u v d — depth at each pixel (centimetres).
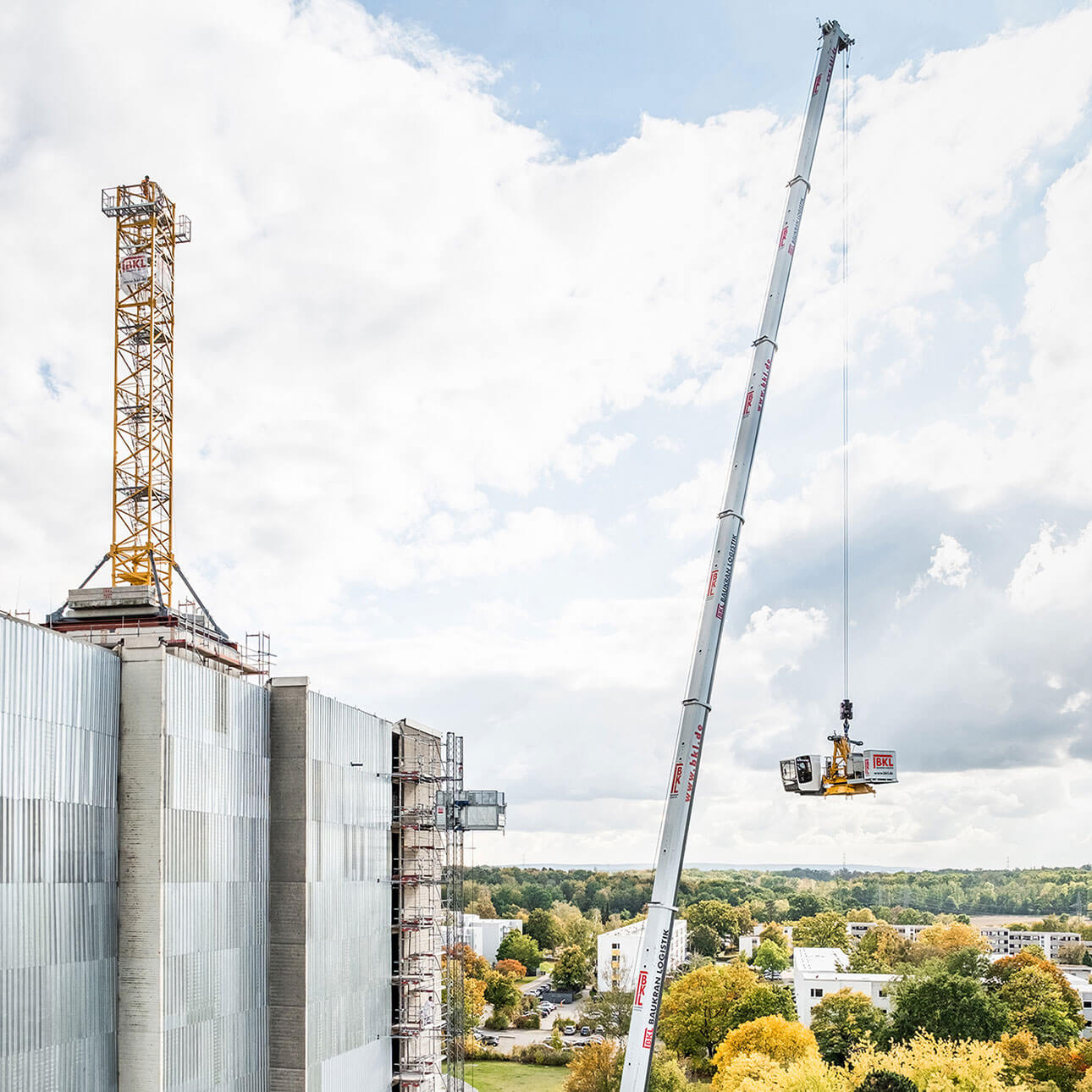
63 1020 3997
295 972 5506
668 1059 10906
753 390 5094
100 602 5634
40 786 3938
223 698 5138
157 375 7444
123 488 7338
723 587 4822
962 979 11194
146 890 4422
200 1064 4703
